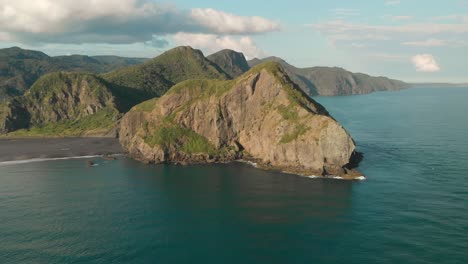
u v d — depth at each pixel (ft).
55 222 349.61
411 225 322.34
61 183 481.87
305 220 342.64
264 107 628.28
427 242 292.61
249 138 635.25
